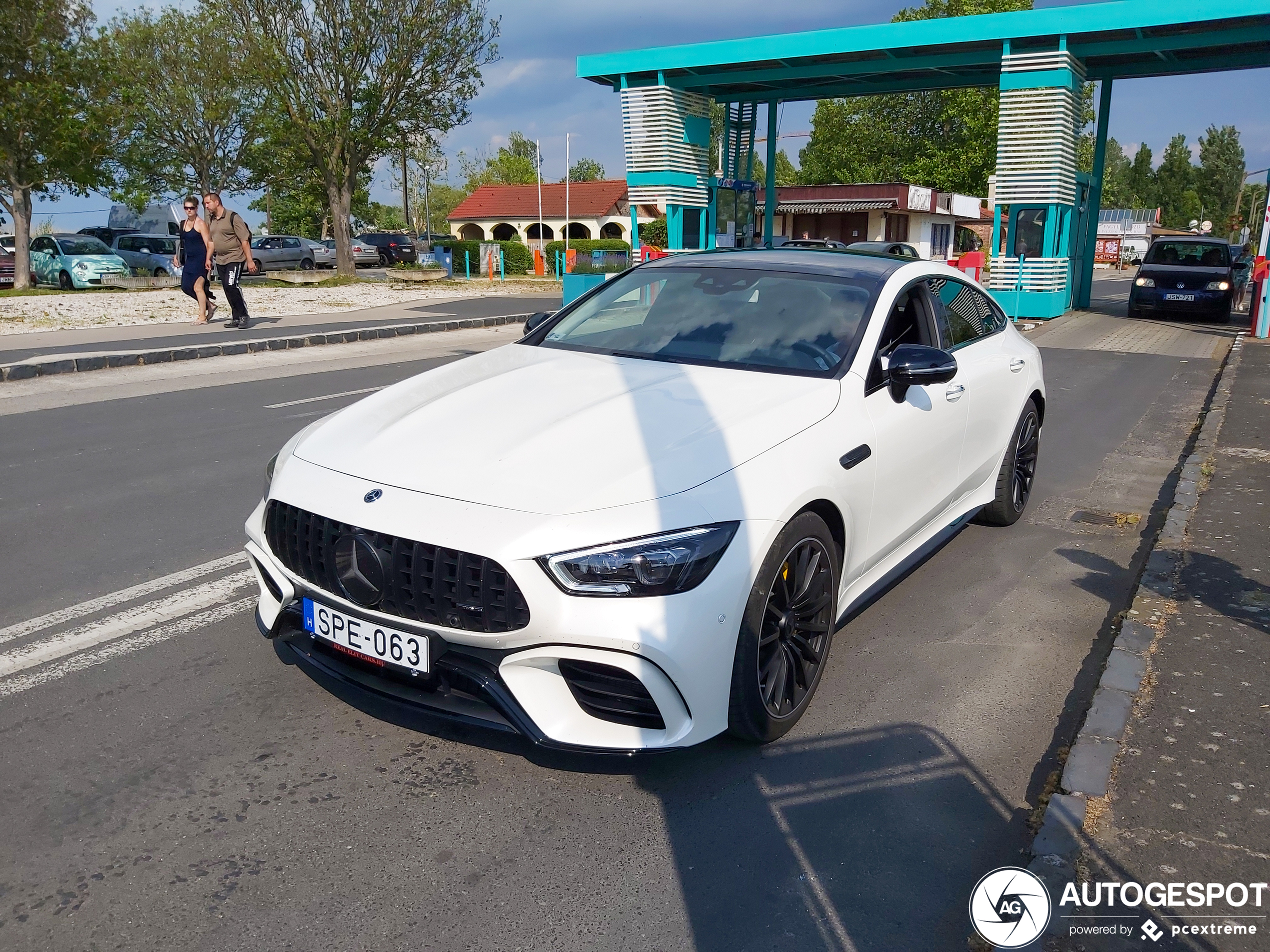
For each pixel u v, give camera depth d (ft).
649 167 68.85
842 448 10.63
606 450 9.45
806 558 10.01
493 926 7.48
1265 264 48.88
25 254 75.31
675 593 8.50
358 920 7.52
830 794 9.29
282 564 9.78
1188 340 49.85
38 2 68.18
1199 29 54.13
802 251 15.05
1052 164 57.21
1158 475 21.77
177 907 7.62
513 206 188.03
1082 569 15.58
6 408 27.37
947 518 14.89
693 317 13.08
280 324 49.24
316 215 193.77
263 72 87.92
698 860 8.31
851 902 7.80
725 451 9.53
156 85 109.81
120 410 27.17
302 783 9.31
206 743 9.97
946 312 14.92
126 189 115.85
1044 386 18.16
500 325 53.72
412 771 9.56
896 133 174.81
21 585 14.11
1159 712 10.26
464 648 8.73
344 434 10.58
